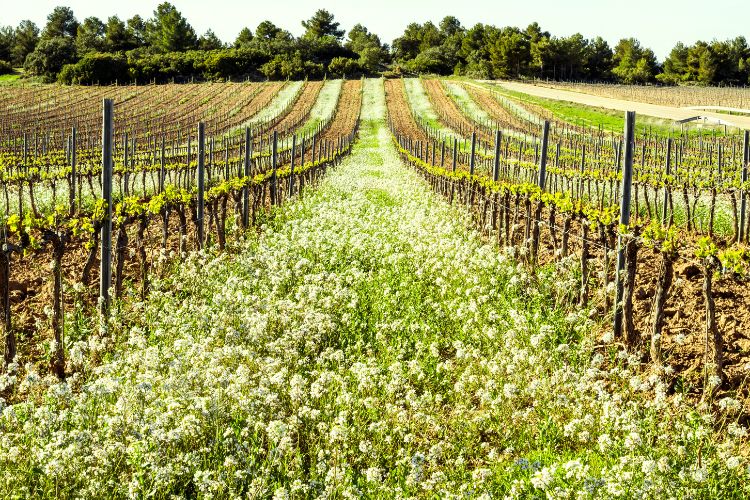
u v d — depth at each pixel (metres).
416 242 14.79
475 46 160.88
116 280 10.50
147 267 12.46
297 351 8.53
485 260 12.35
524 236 15.44
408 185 27.44
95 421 6.15
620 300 9.58
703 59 136.12
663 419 6.77
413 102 97.38
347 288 11.28
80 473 5.24
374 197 25.00
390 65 167.62
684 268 12.73
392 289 11.54
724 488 5.48
